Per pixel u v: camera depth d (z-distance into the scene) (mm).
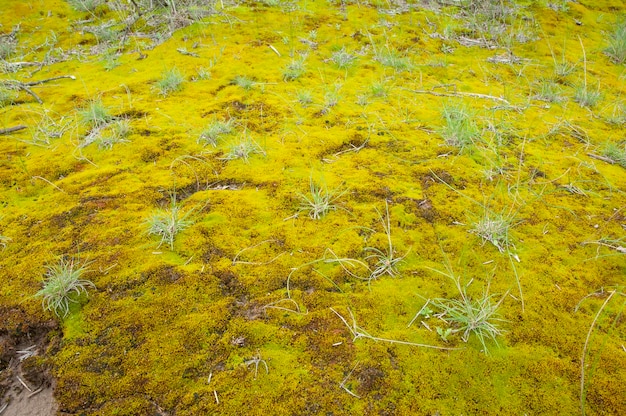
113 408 1817
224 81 4352
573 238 2602
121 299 2229
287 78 4410
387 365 1921
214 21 5570
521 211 2795
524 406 1780
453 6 6281
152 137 3516
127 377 1910
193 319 2125
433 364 1924
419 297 2227
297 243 2537
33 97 4172
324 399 1808
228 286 2295
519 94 4273
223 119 3738
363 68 4684
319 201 2750
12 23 5680
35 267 2404
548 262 2430
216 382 1879
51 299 2225
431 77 4566
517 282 2275
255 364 1939
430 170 3154
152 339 2047
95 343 2049
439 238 2576
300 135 3547
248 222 2693
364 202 2848
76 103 4047
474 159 3299
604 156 3402
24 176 3131
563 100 4184
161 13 5758
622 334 2059
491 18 5891
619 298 2236
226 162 3242
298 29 5453
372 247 2504
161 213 2736
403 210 2773
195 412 1783
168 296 2234
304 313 2154
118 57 4941
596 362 1928
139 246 2523
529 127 3736
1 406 1904
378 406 1783
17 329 2133
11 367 2037
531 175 3131
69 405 1848
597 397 1805
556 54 5094
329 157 3314
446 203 2840
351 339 2033
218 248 2514
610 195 2969
